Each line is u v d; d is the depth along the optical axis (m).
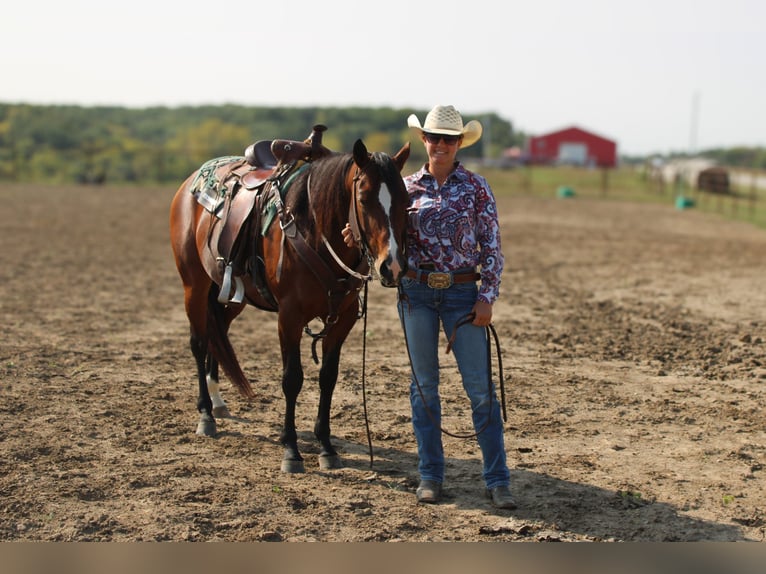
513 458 6.57
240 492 5.80
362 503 5.67
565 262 18.45
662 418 7.61
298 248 5.96
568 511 5.61
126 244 20.66
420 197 5.48
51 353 9.52
